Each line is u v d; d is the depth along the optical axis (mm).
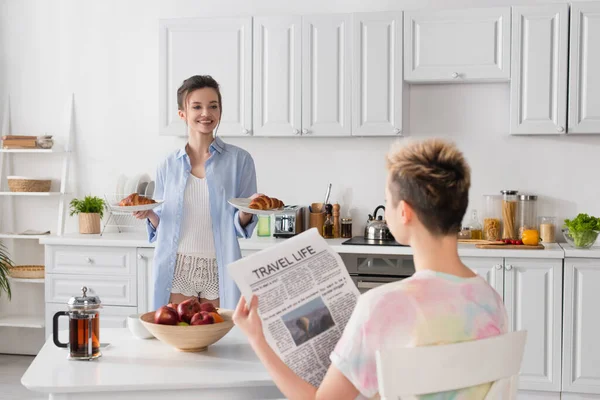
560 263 3904
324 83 4387
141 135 4996
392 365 1266
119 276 4465
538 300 3934
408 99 4559
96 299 1960
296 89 4422
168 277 3004
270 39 4441
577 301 3902
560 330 3924
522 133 4164
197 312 2072
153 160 4984
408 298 1336
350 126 4367
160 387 1707
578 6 4062
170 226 3018
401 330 1320
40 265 5094
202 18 4516
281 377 1460
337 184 4750
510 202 4398
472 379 1319
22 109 5145
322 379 1540
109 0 5000
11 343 5164
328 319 1575
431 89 4570
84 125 5074
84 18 5043
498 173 4523
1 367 4844
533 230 4121
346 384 1346
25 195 5062
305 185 4789
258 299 1558
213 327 1968
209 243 3023
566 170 4445
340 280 1619
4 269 4844
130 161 5016
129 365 1865
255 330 1505
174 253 3002
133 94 4996
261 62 4457
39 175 5133
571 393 3939
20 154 5152
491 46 4164
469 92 4531
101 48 5027
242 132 4500
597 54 4059
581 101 4086
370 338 1324
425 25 4238
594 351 3889
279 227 4516
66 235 4770
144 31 4957
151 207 2961
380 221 4520
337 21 4359
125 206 2926
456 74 4211
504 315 1430
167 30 4562
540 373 3957
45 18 5094
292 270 1604
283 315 1561
